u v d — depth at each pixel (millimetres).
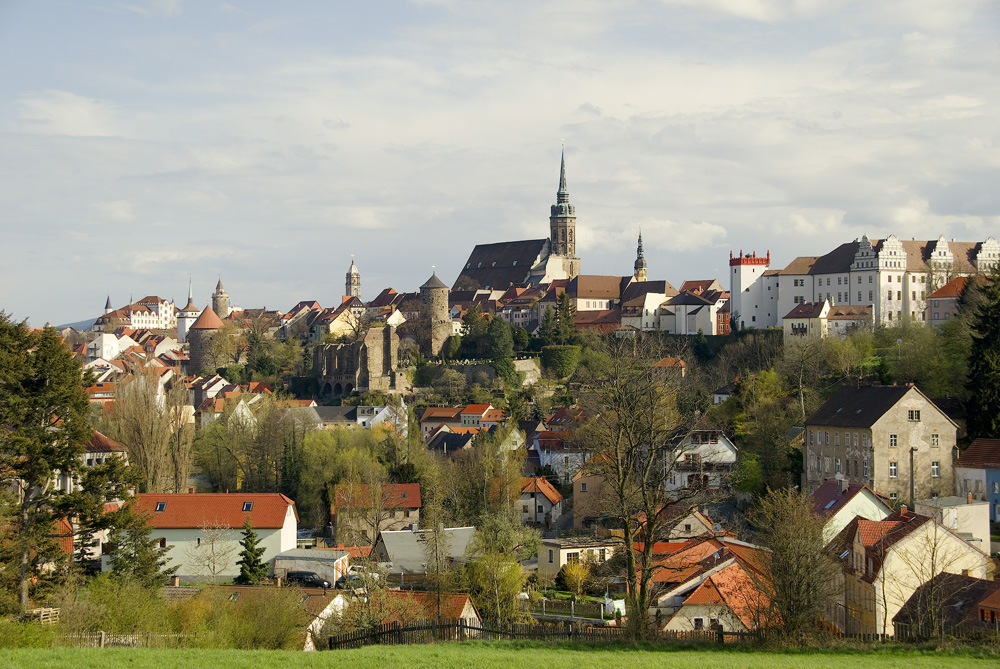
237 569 109875
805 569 62938
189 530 111312
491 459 145750
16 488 85562
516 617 84062
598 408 87125
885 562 73000
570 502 144250
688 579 81375
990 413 117938
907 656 52906
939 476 114625
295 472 156000
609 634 60938
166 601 75562
